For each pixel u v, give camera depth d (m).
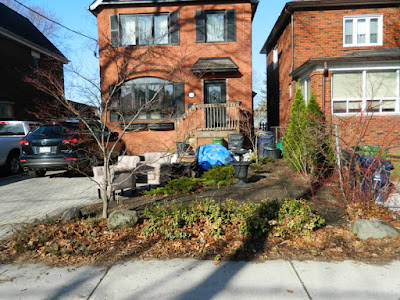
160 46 15.41
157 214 5.16
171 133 15.29
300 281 3.45
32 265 4.03
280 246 4.35
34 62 19.98
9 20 19.28
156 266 3.89
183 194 7.31
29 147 9.96
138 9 15.54
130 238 4.71
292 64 14.45
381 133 11.76
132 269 3.83
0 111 16.48
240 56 15.55
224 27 15.69
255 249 4.27
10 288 3.47
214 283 3.46
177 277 3.61
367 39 14.27
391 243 4.29
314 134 6.93
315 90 12.03
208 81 15.59
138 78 15.41
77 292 3.36
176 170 8.59
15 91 17.83
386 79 12.22
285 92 16.62
